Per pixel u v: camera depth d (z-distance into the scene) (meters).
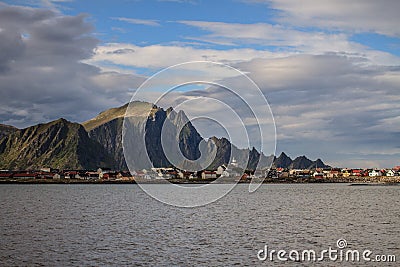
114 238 51.34
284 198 140.12
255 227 61.53
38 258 40.44
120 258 40.34
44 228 60.88
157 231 57.41
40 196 153.50
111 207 99.88
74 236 52.78
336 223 66.12
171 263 38.41
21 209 94.38
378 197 145.25
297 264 38.12
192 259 39.88
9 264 38.19
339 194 169.12
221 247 45.53
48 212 87.12
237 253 42.47
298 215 79.38
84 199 133.62
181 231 57.44
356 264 38.09
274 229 59.38
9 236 52.84
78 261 39.12
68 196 152.88
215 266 37.28
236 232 56.41
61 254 42.00
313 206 102.81
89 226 63.06
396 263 38.62
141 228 60.78
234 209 93.38
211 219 72.69
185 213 83.88
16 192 187.12
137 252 42.94
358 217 75.06
